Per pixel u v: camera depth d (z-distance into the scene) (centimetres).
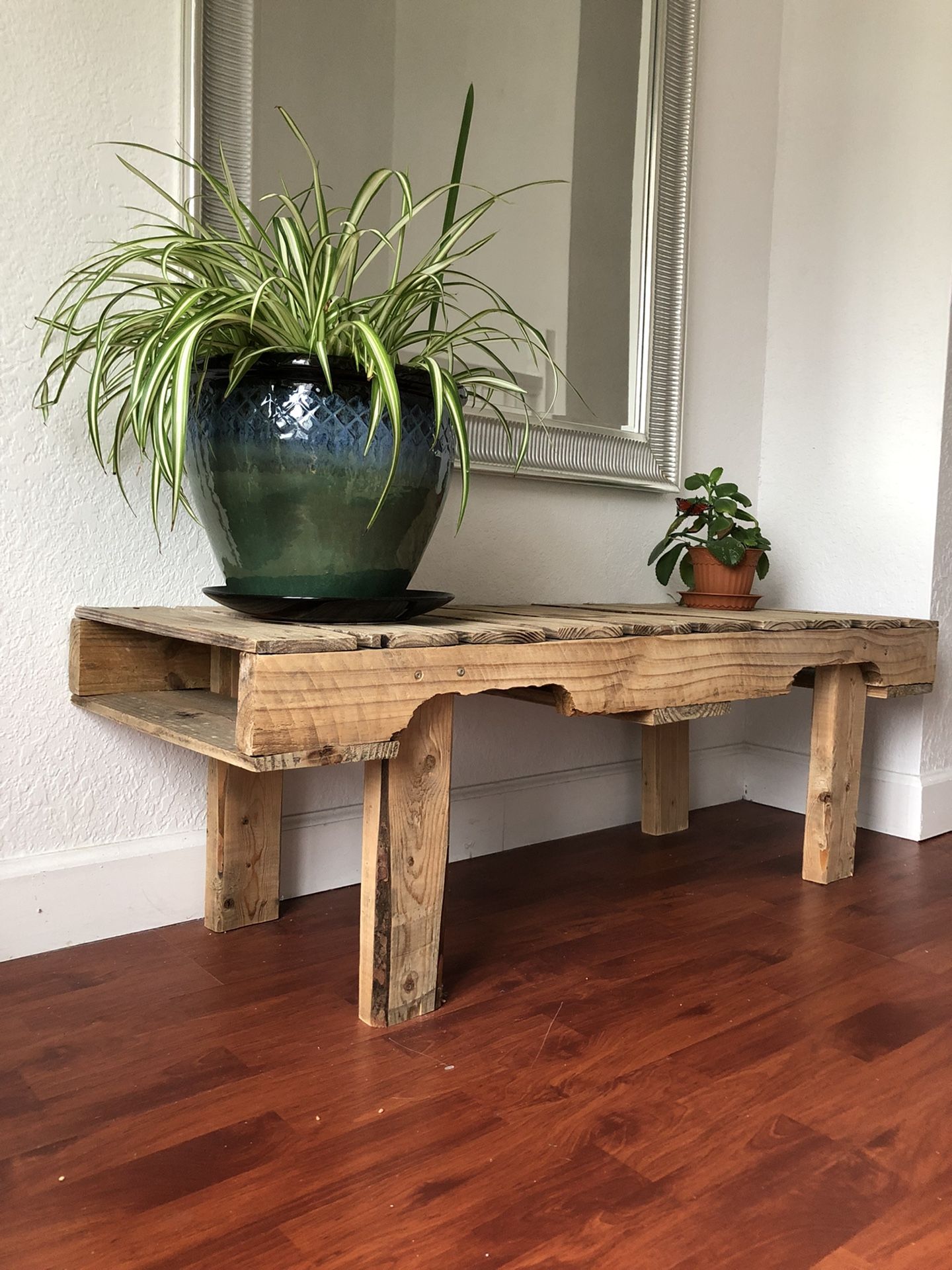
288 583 121
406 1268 78
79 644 138
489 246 184
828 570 228
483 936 150
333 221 162
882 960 144
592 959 142
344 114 162
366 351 109
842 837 181
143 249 123
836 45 222
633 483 205
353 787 173
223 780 146
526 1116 101
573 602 202
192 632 110
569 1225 84
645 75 205
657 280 210
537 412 192
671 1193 89
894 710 217
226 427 116
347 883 172
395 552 123
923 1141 98
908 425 213
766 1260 81
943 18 205
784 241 233
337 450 114
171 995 126
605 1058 113
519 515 191
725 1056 114
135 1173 90
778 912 164
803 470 232
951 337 207
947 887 179
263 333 117
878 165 216
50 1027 117
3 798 135
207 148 146
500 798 195
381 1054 113
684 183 211
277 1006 124
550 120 191
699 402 224
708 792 236
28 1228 82
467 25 178
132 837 147
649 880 179
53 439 136
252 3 149
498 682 119
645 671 137
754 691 154
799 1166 93
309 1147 94
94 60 136
